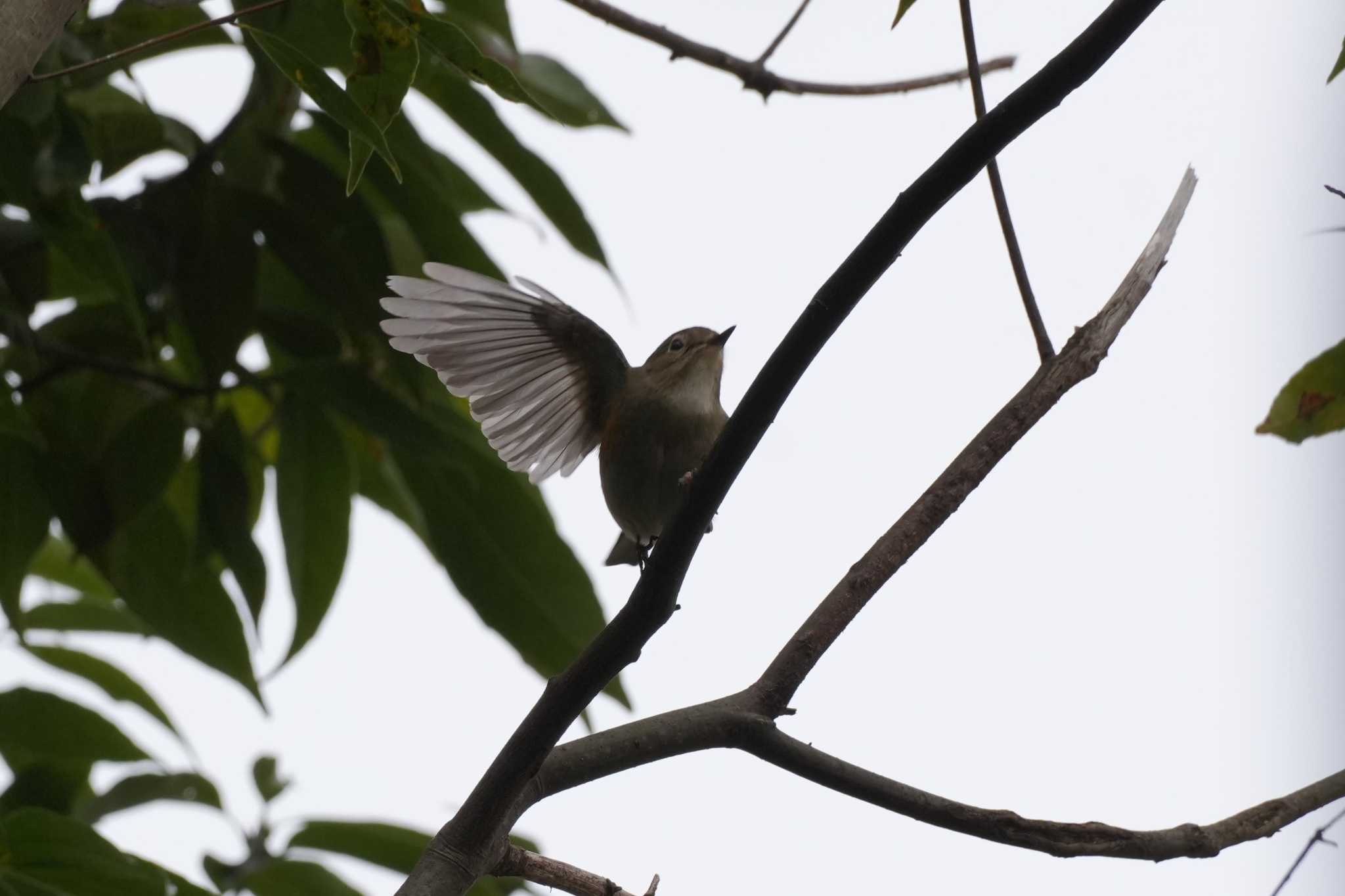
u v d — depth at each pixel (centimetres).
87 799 910
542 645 1008
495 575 998
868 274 496
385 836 865
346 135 923
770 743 573
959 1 607
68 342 932
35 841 700
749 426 508
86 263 805
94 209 876
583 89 990
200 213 891
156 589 941
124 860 712
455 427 987
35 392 918
